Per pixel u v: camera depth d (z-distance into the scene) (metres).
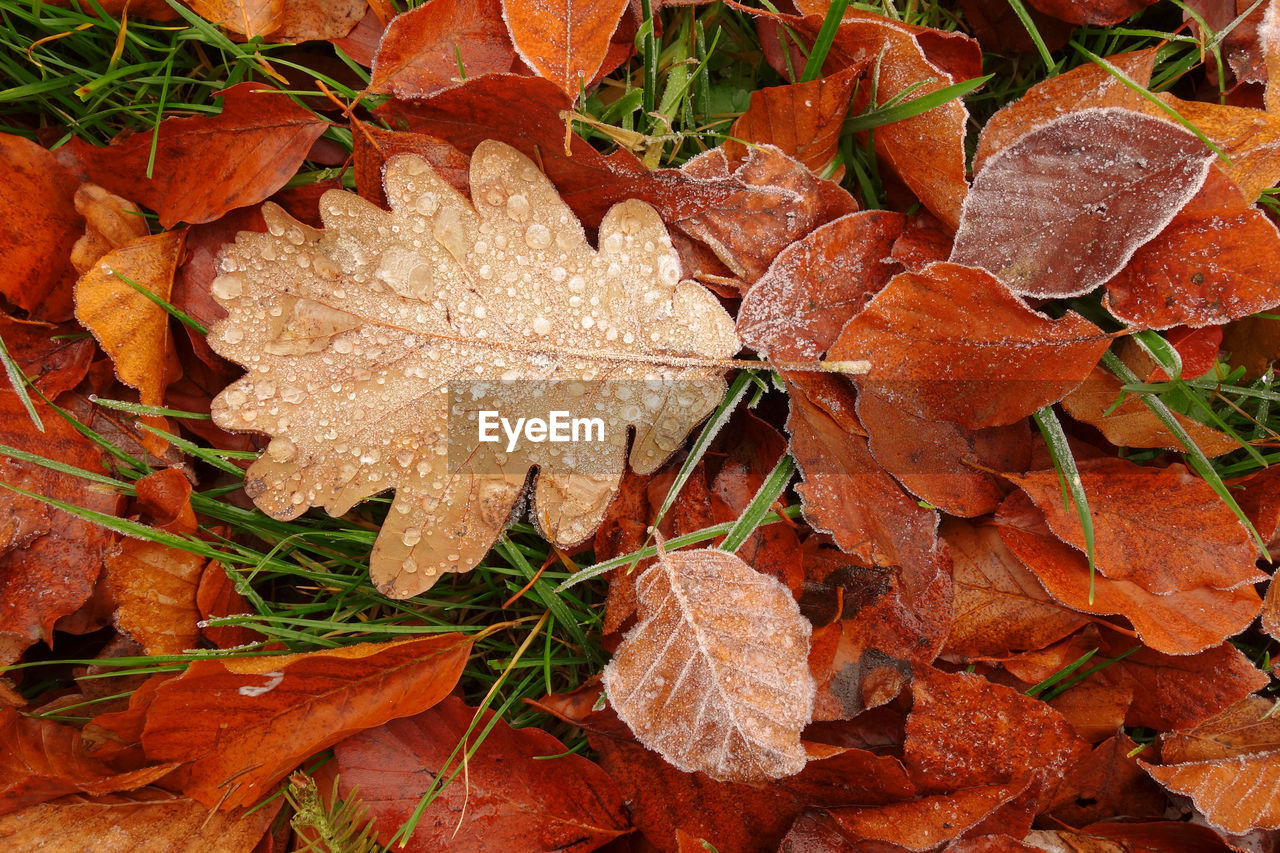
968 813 0.35
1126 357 0.37
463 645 0.36
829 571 0.37
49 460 0.35
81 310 0.35
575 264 0.35
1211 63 0.38
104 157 0.35
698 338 0.36
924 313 0.35
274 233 0.35
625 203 0.35
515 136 0.35
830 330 0.36
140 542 0.36
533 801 0.36
